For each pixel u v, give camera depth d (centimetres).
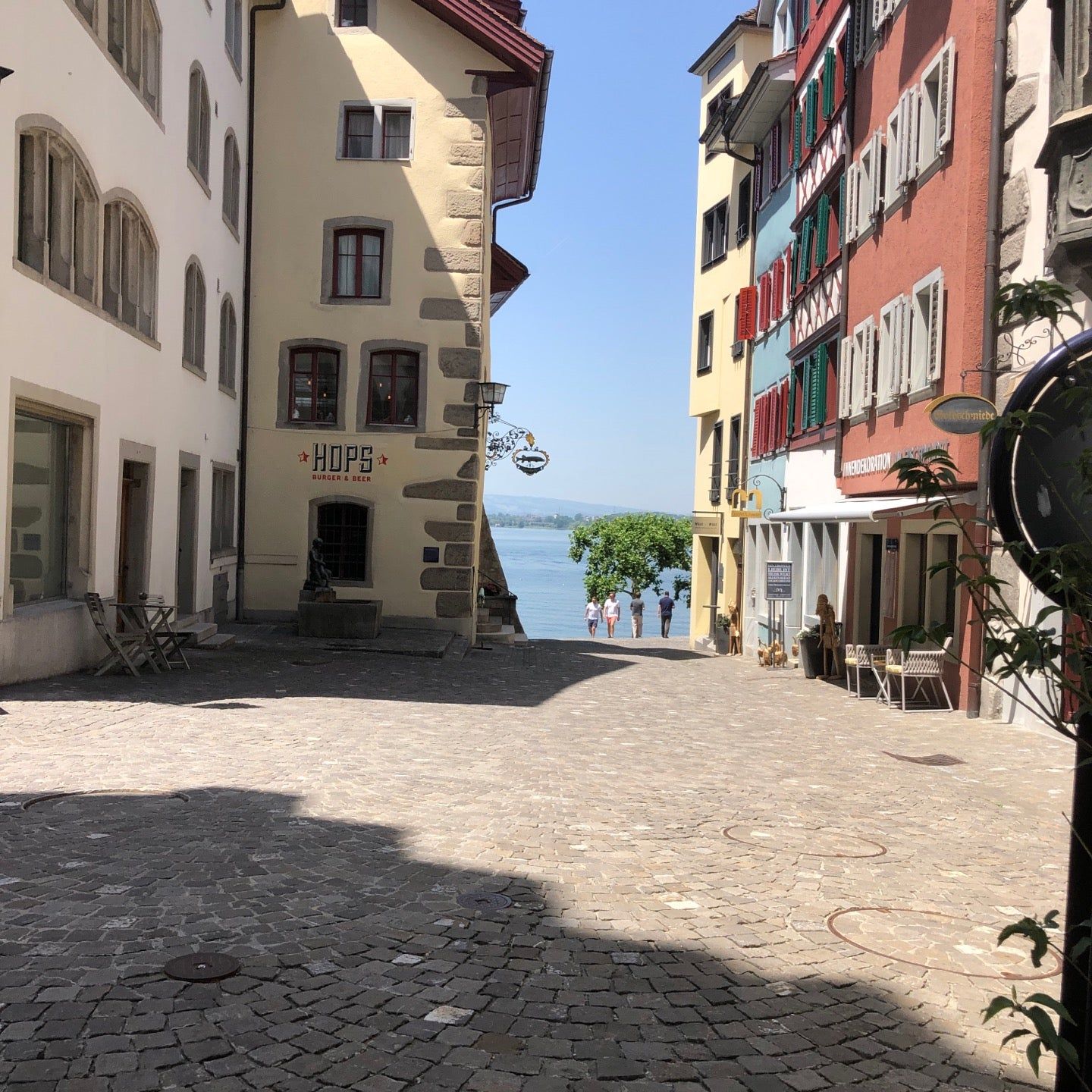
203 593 2111
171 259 1809
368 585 2425
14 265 1189
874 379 1881
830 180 2214
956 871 696
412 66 2425
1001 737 1309
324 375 2441
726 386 3262
